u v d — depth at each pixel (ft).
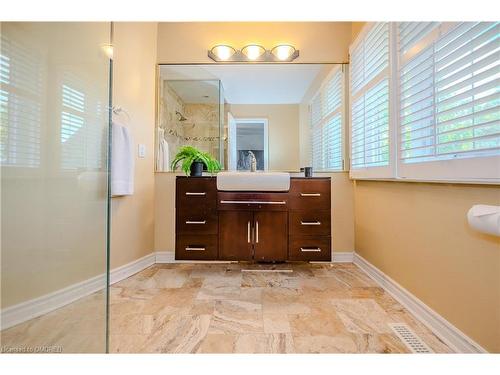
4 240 4.09
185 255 6.83
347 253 7.98
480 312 3.43
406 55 4.83
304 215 6.79
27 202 4.36
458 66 3.58
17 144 4.25
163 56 8.20
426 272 4.50
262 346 3.88
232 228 6.81
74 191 4.96
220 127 8.46
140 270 7.26
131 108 7.04
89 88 5.25
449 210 3.97
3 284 4.07
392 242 5.67
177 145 8.39
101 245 5.00
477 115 3.26
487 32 3.14
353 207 7.98
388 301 5.31
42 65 4.57
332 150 8.29
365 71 6.56
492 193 3.25
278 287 6.01
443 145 3.85
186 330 4.27
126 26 6.84
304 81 8.34
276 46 8.11
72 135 4.99
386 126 5.57
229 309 4.96
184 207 6.86
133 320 4.57
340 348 3.84
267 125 8.46
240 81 8.40
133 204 7.09
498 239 3.18
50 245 4.60
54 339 3.86
